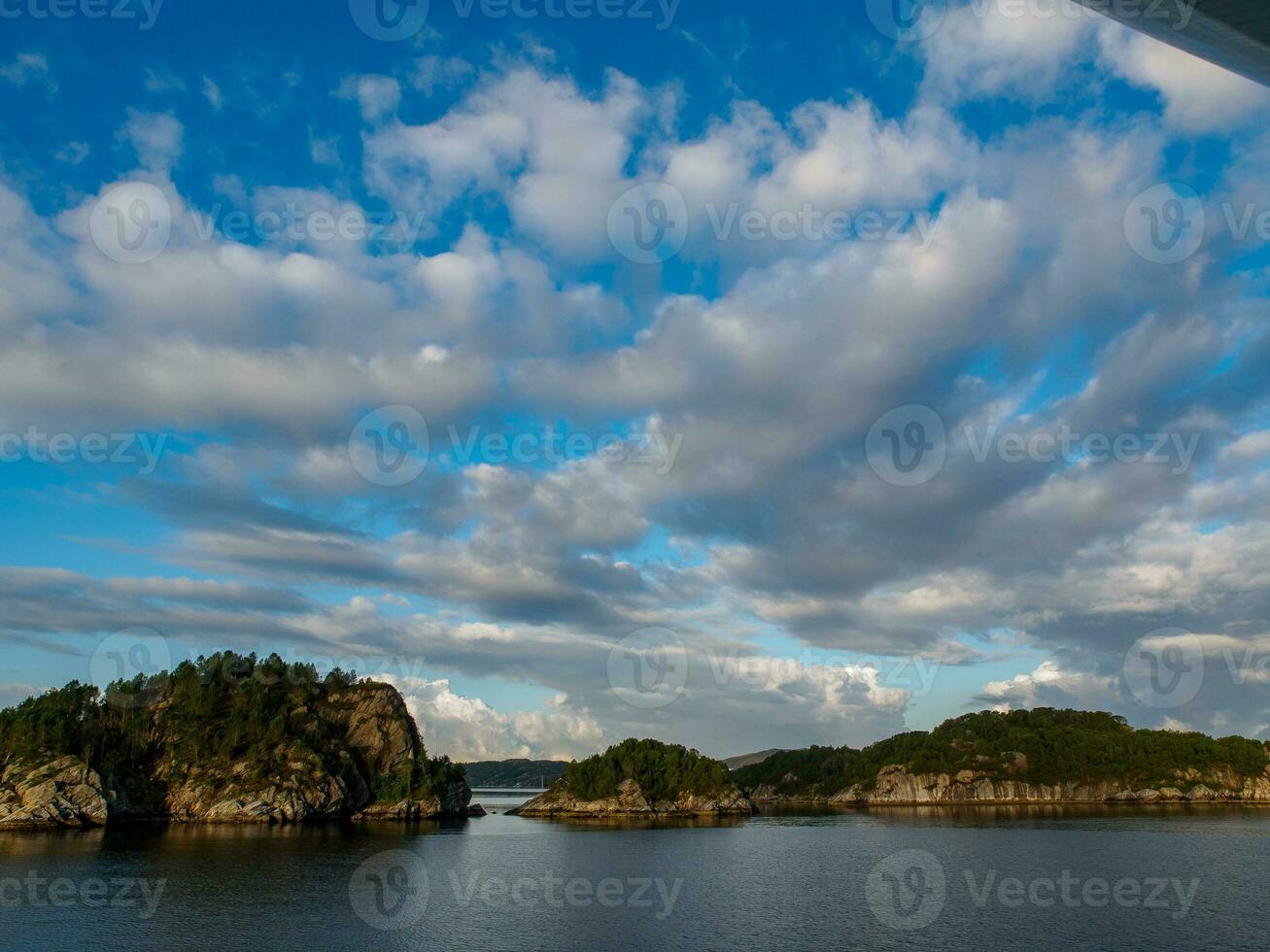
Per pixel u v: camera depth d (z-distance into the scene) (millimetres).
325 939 67375
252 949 63938
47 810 173250
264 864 115188
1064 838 154875
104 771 192875
